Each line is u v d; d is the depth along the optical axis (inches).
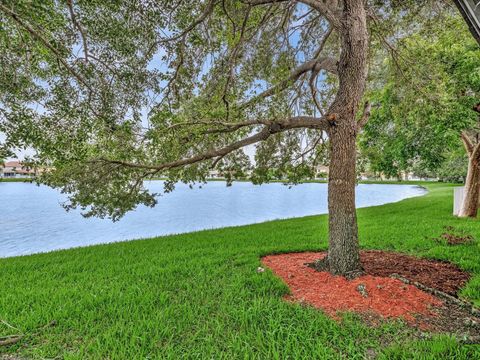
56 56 107.7
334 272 164.4
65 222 605.3
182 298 143.8
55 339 109.7
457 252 211.0
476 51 270.7
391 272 167.8
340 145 166.6
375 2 223.1
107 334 110.0
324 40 238.2
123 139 153.0
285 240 280.4
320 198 1152.2
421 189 1501.0
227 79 214.5
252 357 95.0
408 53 239.5
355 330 110.7
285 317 121.1
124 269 198.2
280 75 224.8
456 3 97.8
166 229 538.9
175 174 213.9
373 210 536.7
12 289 163.8
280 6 228.1
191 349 101.6
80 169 174.7
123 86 137.6
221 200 1067.3
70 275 188.7
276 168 265.1
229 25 216.8
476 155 380.2
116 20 128.7
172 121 165.2
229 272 181.5
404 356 94.0
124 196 196.1
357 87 166.9
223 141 233.3
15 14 90.0
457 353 95.1
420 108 265.3
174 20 169.6
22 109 104.3
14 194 1263.5
